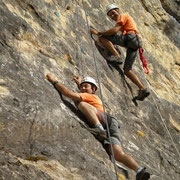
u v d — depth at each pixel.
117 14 6.29
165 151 5.59
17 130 2.80
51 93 3.63
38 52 4.09
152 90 7.29
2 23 3.75
